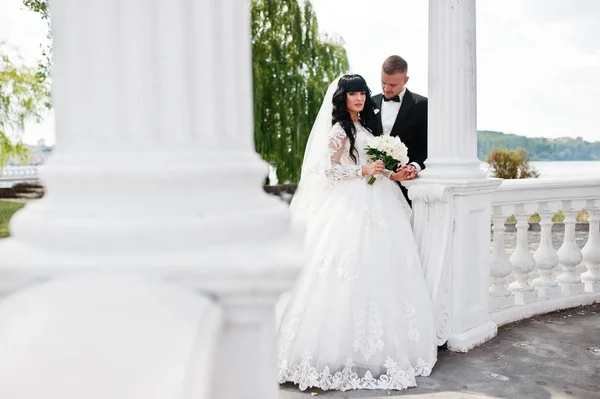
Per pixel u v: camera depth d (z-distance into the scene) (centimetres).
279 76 1346
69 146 98
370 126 398
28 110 1355
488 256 411
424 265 382
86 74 96
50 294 83
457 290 384
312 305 329
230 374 98
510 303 457
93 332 75
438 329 371
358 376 325
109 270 88
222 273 90
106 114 96
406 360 327
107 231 90
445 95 379
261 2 1334
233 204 99
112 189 95
